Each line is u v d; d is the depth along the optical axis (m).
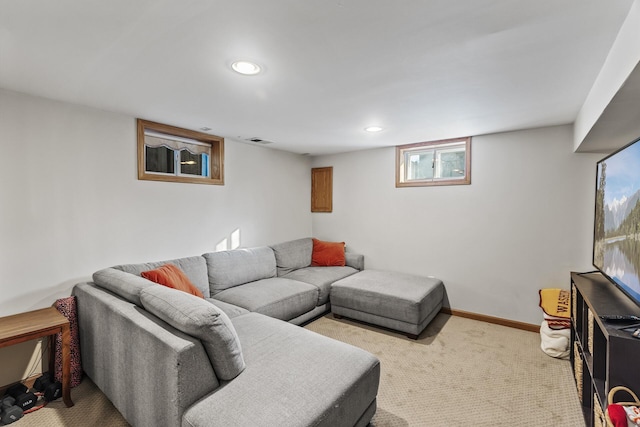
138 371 1.65
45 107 2.29
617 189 1.82
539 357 2.69
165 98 2.30
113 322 1.87
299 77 1.91
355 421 1.64
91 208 2.55
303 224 4.86
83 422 1.88
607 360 1.37
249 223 3.98
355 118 2.80
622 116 1.83
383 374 2.42
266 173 4.21
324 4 1.19
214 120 2.89
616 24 1.34
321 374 1.63
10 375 2.20
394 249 4.15
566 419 1.92
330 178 4.76
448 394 2.17
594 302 1.80
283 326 2.21
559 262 3.10
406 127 3.12
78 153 2.46
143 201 2.89
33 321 2.02
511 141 3.29
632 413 1.21
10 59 1.68
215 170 3.58
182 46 1.54
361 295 3.32
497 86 2.04
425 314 3.13
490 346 2.89
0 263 2.12
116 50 1.58
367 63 1.71
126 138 2.75
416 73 1.84
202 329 1.46
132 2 1.19
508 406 2.05
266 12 1.25
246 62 1.71
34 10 1.24
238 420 1.30
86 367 2.25
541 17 1.28
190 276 2.94
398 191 4.09
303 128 3.18
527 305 3.27
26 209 2.22
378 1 1.18
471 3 1.19
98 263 2.59
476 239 3.53
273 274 3.82
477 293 3.55
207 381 1.50
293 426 1.29
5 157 2.13
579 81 1.94
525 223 3.25
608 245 1.99
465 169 3.57
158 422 1.52
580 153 2.96
